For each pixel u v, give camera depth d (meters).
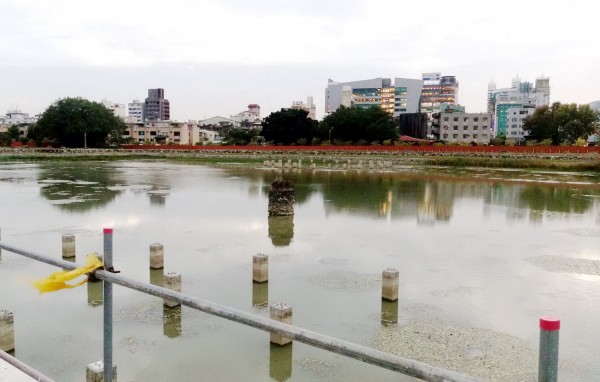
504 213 30.69
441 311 13.10
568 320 12.59
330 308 13.26
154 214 28.45
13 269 16.39
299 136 124.12
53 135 110.38
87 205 31.45
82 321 12.05
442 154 97.38
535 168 74.44
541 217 29.30
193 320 12.16
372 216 28.97
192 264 17.59
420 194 40.16
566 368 9.95
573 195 40.28
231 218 27.47
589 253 20.11
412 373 2.16
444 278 16.28
